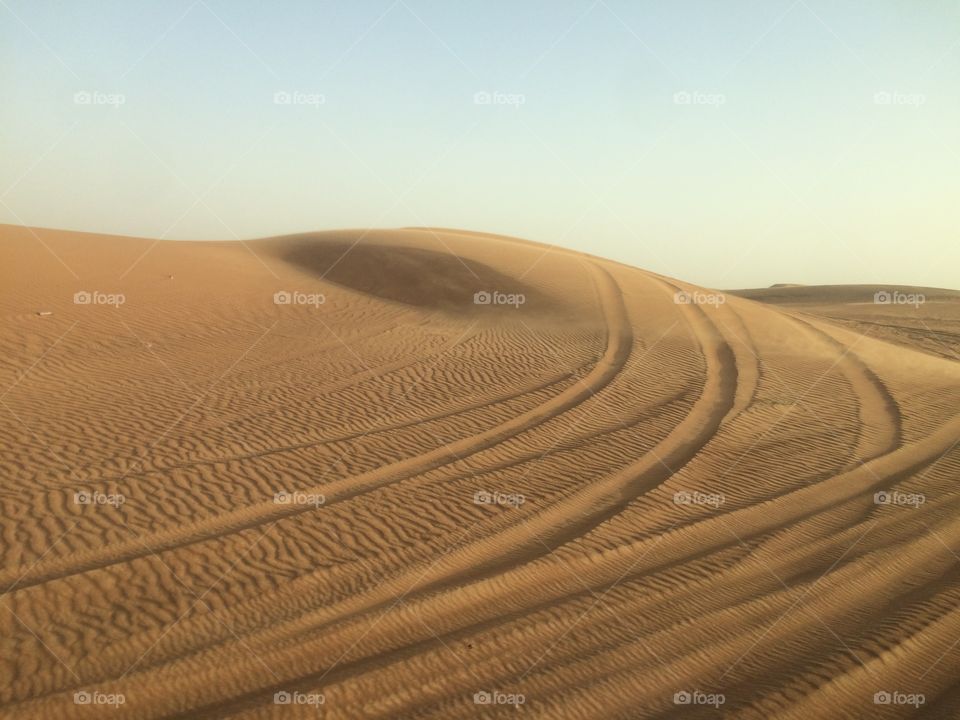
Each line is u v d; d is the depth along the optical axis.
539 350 22.70
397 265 35.53
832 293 74.38
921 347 32.22
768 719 6.84
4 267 27.02
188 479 11.35
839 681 7.46
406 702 6.75
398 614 8.14
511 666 7.39
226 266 34.91
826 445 15.17
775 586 9.36
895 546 10.64
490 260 36.44
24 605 7.72
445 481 12.02
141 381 16.80
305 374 18.38
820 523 11.34
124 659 7.02
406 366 19.84
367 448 13.36
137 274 29.38
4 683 6.54
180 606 7.96
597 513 11.16
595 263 40.47
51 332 20.11
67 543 9.09
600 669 7.44
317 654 7.34
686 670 7.54
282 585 8.54
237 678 6.89
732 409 17.34
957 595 9.33
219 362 19.00
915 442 15.79
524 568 9.34
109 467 11.61
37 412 14.10
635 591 9.02
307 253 41.81
